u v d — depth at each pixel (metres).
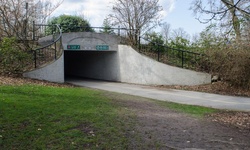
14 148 5.18
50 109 8.02
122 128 6.86
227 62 15.65
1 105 7.95
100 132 6.41
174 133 6.81
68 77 25.98
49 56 18.00
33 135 5.83
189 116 8.98
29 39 19.22
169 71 18.45
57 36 20.17
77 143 5.63
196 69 18.19
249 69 14.91
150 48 21.20
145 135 6.48
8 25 18.06
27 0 22.47
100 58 24.14
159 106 10.61
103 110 8.70
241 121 8.59
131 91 15.38
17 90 10.86
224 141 6.36
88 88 15.85
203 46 19.12
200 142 6.21
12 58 15.12
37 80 15.30
